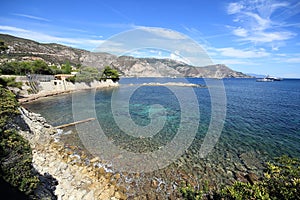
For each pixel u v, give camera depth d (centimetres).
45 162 1028
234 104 3325
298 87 8569
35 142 1291
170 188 845
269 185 437
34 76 4534
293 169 435
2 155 573
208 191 823
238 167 1059
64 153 1159
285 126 1920
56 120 2033
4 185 528
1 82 3384
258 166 1075
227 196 471
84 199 736
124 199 759
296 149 1332
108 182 860
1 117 807
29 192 595
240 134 1639
